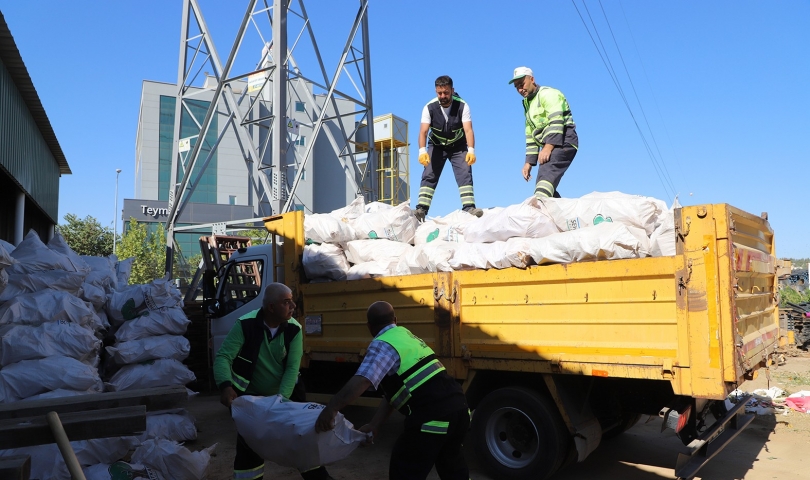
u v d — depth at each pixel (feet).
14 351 16.38
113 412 9.46
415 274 19.65
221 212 151.64
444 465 12.86
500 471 17.43
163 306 22.20
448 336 18.67
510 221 17.95
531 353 16.99
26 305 17.21
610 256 15.96
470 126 24.70
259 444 12.36
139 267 115.65
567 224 17.69
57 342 16.88
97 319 20.34
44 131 48.60
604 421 17.97
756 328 17.53
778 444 21.08
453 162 25.54
